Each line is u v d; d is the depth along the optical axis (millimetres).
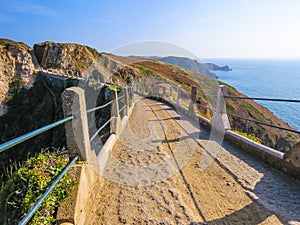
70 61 45688
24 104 35250
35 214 1705
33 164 2125
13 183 2049
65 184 1992
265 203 2684
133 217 2391
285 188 3033
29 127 30156
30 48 49062
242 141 4566
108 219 2357
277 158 3580
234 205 2662
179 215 2436
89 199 2391
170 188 3029
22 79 39094
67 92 2252
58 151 2447
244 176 3398
